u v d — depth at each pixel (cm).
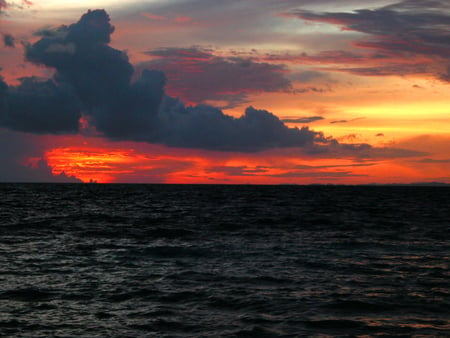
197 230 3142
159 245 2389
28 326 1073
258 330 1049
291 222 3797
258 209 5575
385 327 1071
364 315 1166
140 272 1695
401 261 1933
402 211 5384
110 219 4038
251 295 1362
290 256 2059
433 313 1184
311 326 1078
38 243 2438
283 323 1102
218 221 3859
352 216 4525
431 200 8906
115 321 1118
